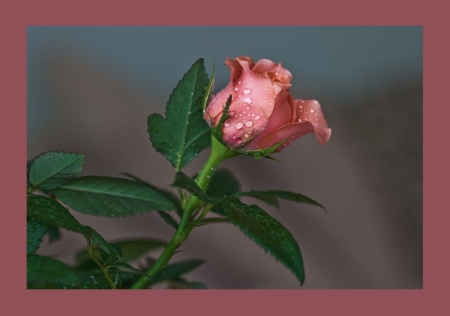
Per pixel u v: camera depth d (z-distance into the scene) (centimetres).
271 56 81
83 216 75
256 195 62
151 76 80
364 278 81
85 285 62
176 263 65
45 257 57
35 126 76
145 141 79
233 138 60
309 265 80
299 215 82
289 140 61
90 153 77
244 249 79
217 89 78
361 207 82
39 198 59
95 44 78
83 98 77
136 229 76
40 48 76
